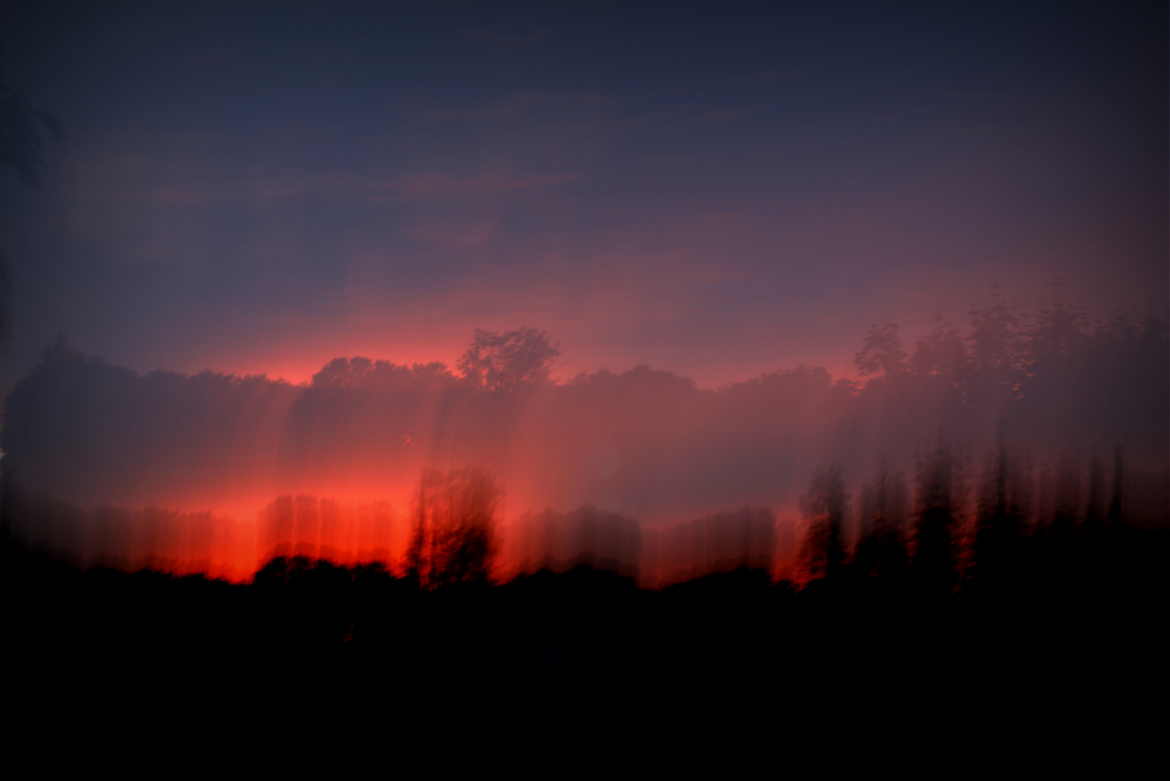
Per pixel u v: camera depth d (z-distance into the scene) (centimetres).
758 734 305
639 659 343
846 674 337
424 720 304
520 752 299
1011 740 298
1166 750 306
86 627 352
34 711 304
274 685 324
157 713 302
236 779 279
